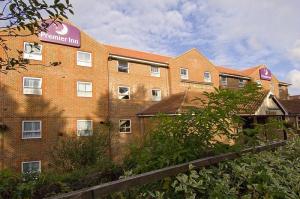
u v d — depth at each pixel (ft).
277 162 12.97
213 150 11.78
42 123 67.36
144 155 11.21
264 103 64.64
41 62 68.33
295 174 12.87
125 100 83.46
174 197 9.62
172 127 11.94
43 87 68.33
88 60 77.25
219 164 11.06
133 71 86.63
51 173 18.81
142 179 8.20
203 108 12.26
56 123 69.72
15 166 62.34
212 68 109.09
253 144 13.38
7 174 15.92
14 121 63.36
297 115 81.41
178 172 9.43
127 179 7.84
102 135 62.85
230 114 12.37
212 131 12.01
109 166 20.81
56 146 62.80
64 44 72.59
